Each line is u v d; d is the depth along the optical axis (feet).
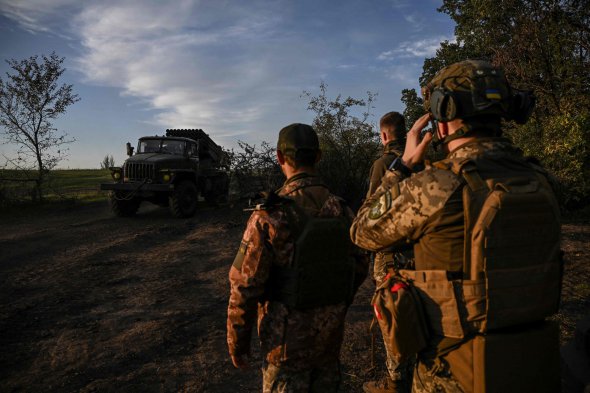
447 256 4.11
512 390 3.96
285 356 5.49
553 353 4.21
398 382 7.82
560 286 4.33
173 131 41.50
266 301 5.76
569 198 29.07
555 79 37.70
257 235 5.43
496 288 3.92
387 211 4.44
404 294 4.32
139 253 23.02
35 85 44.04
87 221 34.35
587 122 29.37
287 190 5.94
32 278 18.53
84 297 16.12
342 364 10.82
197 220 33.73
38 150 45.60
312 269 5.46
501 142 4.40
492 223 3.89
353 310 14.40
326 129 34.53
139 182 34.04
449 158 4.47
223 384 10.11
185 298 15.98
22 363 11.09
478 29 43.27
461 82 4.43
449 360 4.17
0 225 33.14
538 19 37.70
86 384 10.11
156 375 10.52
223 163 33.99
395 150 8.37
